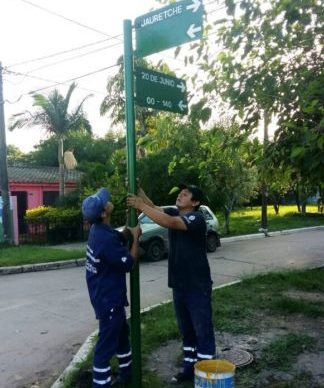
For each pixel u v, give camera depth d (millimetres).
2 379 5078
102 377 4020
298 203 34375
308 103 4148
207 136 6379
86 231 19734
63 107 24969
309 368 4777
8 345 6180
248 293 8312
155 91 3998
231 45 5434
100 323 4074
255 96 5523
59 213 19078
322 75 4730
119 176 19000
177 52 5285
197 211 4457
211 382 3234
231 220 29344
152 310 7301
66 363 5535
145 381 4469
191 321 4449
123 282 4141
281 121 5352
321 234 22547
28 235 19328
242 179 20703
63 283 10625
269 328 6184
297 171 5668
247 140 6102
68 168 32125
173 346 5559
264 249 16531
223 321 6453
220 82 5699
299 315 6836
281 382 4445
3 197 17359
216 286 9617
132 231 3930
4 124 17312
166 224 4062
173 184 18688
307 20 4871
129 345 4488
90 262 4086
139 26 3984
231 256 14797
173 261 4414
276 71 5492
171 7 3814
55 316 7621
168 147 6594
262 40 5477
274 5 5016
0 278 11758
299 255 14883
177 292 4430
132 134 3887
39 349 6016
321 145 3717
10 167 29297
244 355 5129
